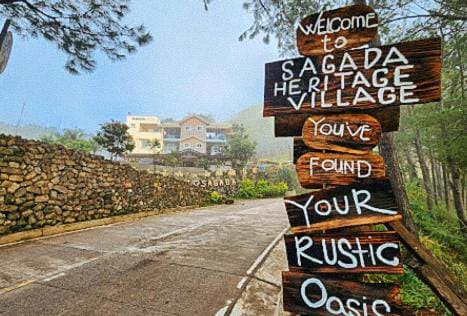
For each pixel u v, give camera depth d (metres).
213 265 4.36
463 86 6.25
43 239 5.60
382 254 1.58
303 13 4.41
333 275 1.64
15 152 5.54
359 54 1.73
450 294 1.48
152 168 21.30
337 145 1.73
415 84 1.60
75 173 7.00
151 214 10.19
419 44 1.61
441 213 10.44
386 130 1.67
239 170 26.80
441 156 8.32
